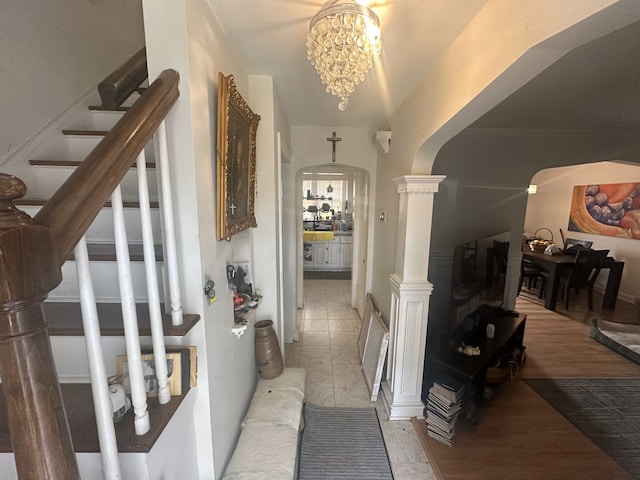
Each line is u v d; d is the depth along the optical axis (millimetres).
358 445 1968
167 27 946
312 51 1102
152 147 1472
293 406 1794
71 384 979
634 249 4465
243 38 1412
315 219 7246
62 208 525
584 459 1890
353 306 4398
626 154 3162
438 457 1874
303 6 1155
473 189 3281
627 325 3660
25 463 482
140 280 1226
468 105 1256
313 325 3834
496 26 1036
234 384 1538
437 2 1094
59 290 1192
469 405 2053
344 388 2566
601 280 5047
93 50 1714
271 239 2084
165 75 917
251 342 1955
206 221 1127
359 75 1125
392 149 2496
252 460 1375
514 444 1990
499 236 2898
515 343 2980
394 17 1187
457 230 3330
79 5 1605
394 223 2396
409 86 1921
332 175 6629
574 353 3215
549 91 1952
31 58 1361
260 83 1860
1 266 413
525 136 3145
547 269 4562
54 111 1487
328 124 3002
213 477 1184
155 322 873
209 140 1161
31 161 1379
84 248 604
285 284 3289
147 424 792
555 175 5699
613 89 1922
